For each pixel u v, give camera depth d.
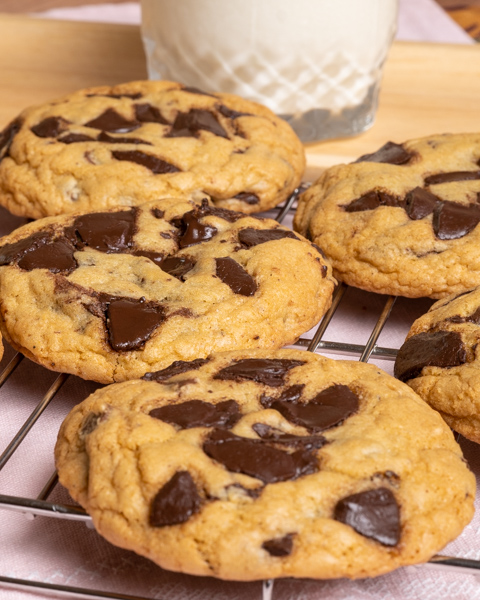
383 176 0.44
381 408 0.35
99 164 0.45
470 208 0.43
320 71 0.48
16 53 0.56
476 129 0.51
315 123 0.50
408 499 0.34
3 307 0.40
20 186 0.45
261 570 0.33
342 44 0.48
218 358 0.37
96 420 0.35
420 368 0.38
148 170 0.44
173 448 0.34
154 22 0.49
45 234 0.41
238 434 0.35
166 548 0.33
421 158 0.45
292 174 0.46
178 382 0.36
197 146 0.45
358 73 0.49
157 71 0.51
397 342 0.42
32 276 0.40
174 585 0.35
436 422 0.35
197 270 0.40
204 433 0.35
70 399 0.40
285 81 0.49
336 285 0.42
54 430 0.39
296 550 0.33
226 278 0.40
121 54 0.56
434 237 0.42
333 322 0.43
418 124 0.51
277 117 0.48
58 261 0.40
